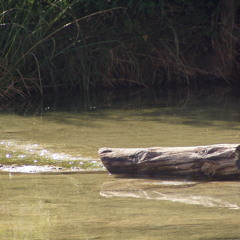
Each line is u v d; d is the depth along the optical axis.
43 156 15.95
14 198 12.11
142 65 31.59
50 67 28.77
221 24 32.00
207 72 32.12
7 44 26.95
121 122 20.73
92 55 30.22
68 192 12.54
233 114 22.03
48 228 10.10
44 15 27.53
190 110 23.17
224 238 9.46
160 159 13.40
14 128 19.80
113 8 28.09
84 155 15.98
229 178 13.13
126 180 13.45
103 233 9.79
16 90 27.20
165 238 9.49
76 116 22.09
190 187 12.70
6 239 9.56
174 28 31.77
